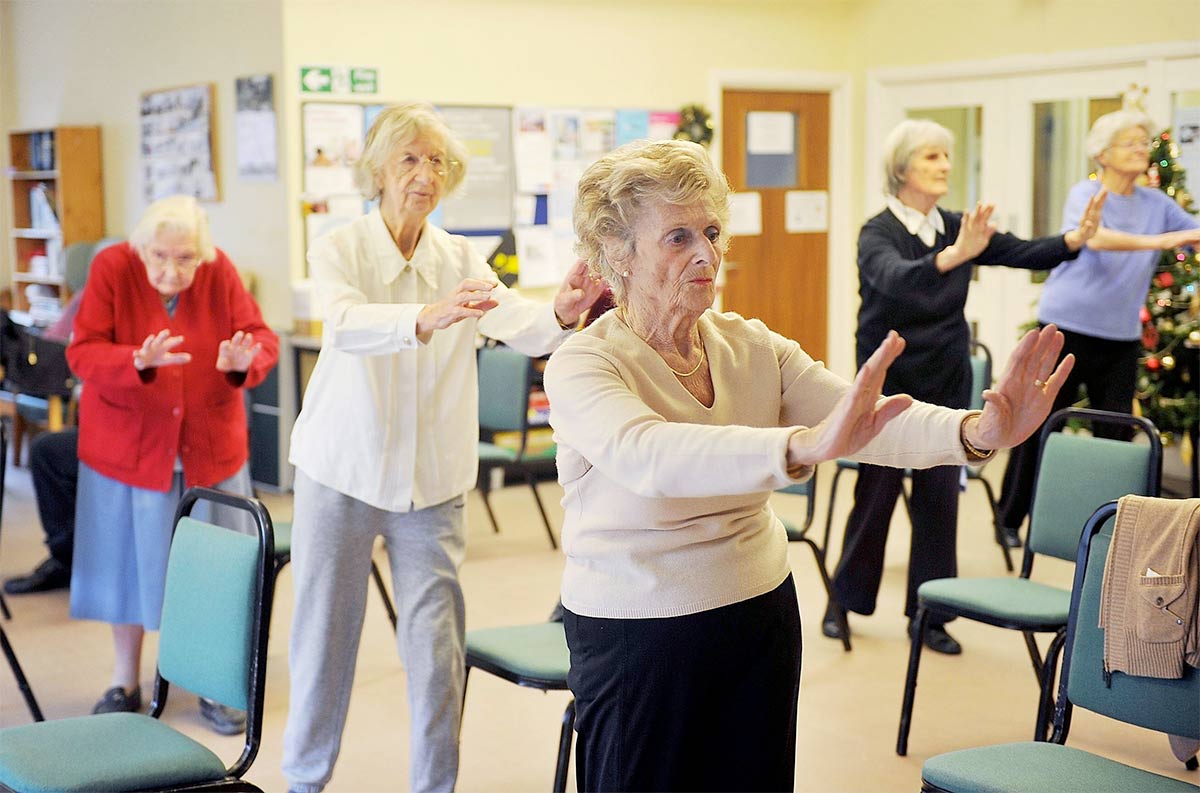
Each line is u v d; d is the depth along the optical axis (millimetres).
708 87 7891
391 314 2590
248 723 2494
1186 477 6625
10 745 2471
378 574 4281
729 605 1788
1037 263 4168
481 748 3586
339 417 2848
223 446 3816
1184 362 6160
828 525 4941
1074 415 3533
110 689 3889
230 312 3826
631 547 1792
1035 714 3771
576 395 1723
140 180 8125
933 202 4191
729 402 1865
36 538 6023
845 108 8438
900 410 1480
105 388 3740
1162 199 5363
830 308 8641
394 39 6816
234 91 7016
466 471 2941
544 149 7301
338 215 6809
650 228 1774
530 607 4848
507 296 2910
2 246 9922
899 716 3766
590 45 7426
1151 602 2385
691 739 1804
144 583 3732
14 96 9578
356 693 4020
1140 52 6879
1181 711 2363
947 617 4309
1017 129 7566
